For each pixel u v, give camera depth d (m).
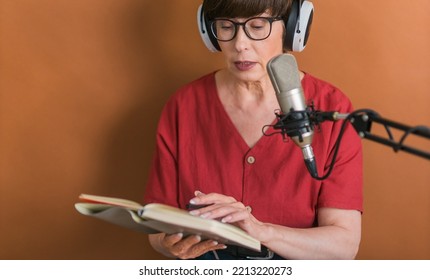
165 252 2.07
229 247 1.99
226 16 1.81
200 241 1.75
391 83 2.32
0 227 2.54
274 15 1.82
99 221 2.53
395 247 2.43
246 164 2.00
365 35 2.30
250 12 1.78
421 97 2.31
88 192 2.51
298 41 1.87
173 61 2.41
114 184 2.50
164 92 2.43
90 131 2.47
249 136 2.02
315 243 1.86
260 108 2.01
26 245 2.54
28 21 2.41
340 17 2.31
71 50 2.42
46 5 2.40
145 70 2.42
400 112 2.33
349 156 1.98
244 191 2.00
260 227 1.75
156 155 2.17
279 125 1.47
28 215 2.53
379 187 2.40
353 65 2.33
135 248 2.54
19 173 2.50
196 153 2.07
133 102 2.45
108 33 2.41
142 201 2.50
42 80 2.45
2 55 2.44
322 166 1.97
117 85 2.44
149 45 2.41
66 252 2.55
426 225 2.40
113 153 2.48
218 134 2.05
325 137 1.96
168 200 2.12
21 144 2.49
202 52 2.40
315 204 2.00
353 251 1.94
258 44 1.83
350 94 2.34
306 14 1.84
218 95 2.07
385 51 2.30
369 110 1.30
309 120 1.45
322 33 2.33
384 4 2.28
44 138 2.48
